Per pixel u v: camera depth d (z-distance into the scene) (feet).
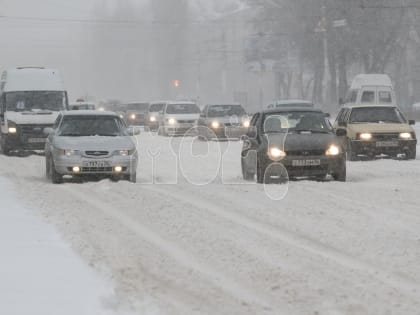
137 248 75.41
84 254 71.05
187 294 58.18
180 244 77.36
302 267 66.44
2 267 64.13
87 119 147.13
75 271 63.36
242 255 71.36
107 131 145.79
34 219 91.86
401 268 65.98
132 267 66.49
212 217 93.35
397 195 111.24
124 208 102.94
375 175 145.89
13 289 56.59
